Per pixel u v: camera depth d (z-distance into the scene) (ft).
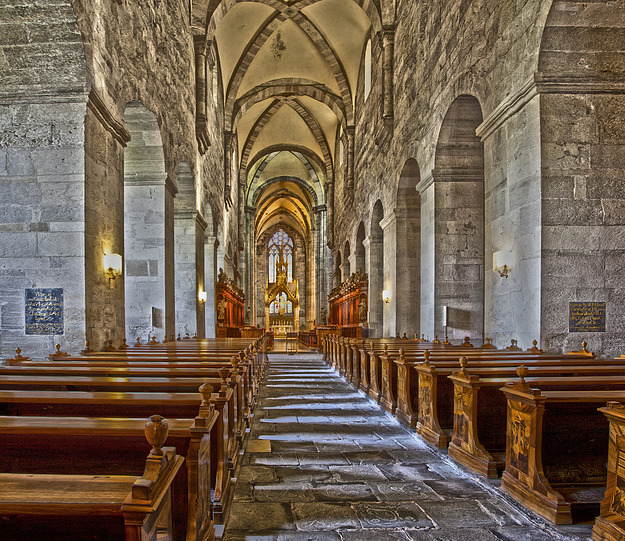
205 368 15.72
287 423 21.08
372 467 14.83
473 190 34.83
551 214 20.80
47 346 20.44
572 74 20.83
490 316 26.09
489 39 25.94
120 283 24.59
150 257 33.04
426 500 12.20
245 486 13.17
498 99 24.88
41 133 20.70
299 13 64.23
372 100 59.82
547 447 12.00
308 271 140.77
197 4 44.73
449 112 32.27
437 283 34.83
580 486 11.52
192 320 45.29
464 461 14.32
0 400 9.86
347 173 77.41
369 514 11.35
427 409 17.60
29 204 20.66
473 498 12.32
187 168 41.29
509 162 23.73
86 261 20.71
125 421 7.86
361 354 30.66
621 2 20.15
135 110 29.04
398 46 47.19
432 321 35.06
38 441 8.03
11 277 20.56
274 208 148.66
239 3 58.13
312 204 125.29
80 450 8.03
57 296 20.51
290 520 11.04
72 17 19.53
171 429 8.09
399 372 21.31
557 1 20.06
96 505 4.88
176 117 36.65
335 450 16.71
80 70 20.42
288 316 158.71
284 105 93.35
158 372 14.47
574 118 20.99
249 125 94.38
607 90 20.89
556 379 13.17
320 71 76.43
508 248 23.82
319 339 77.10
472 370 15.25
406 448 16.94
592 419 12.14
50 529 5.99
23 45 19.95
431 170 35.17
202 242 49.01
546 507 10.68
